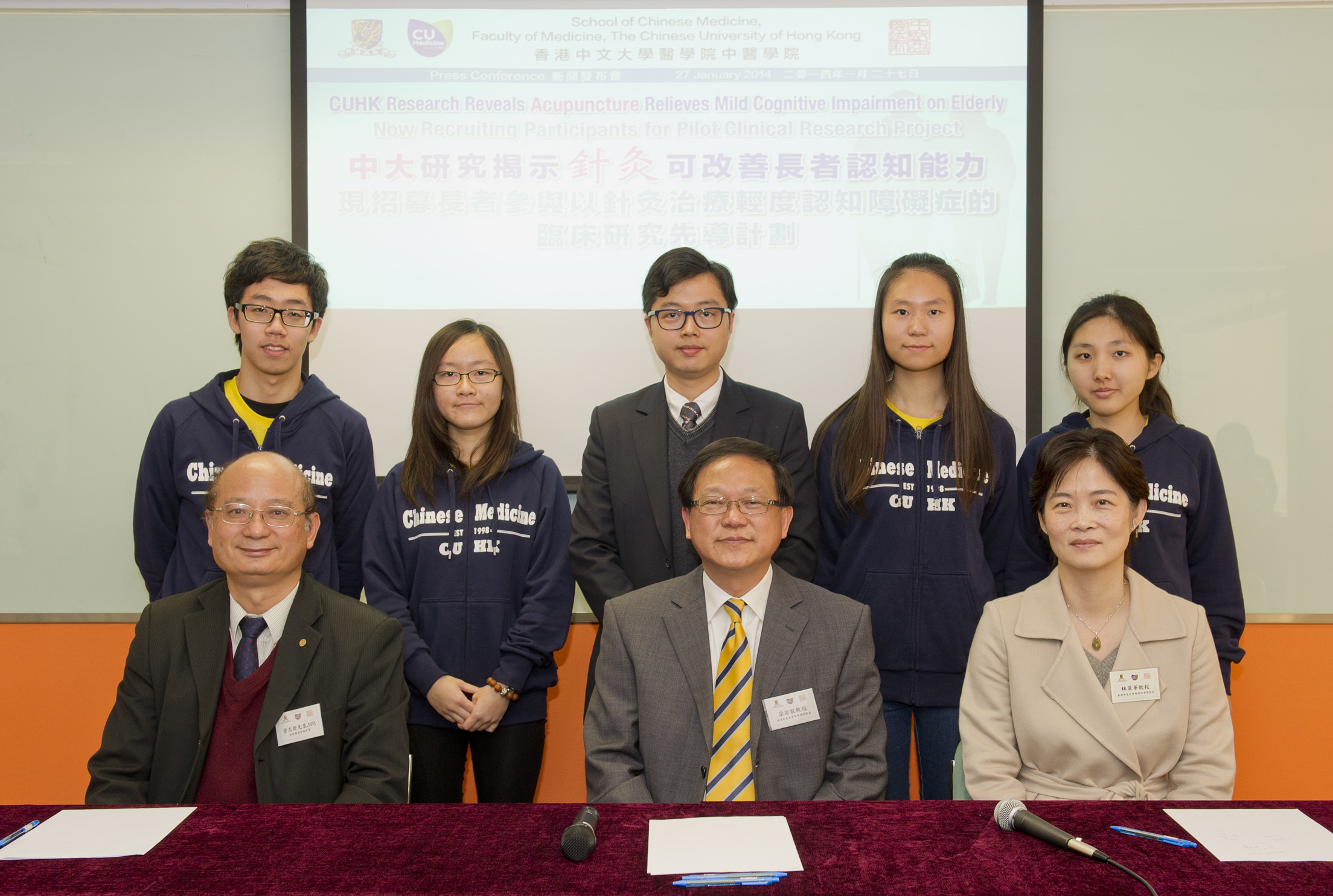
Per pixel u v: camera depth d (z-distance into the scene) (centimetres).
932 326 209
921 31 272
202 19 275
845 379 275
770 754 158
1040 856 109
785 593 170
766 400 221
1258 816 122
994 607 173
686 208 275
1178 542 214
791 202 274
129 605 277
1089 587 166
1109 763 157
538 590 212
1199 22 271
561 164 276
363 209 273
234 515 159
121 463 276
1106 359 219
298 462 219
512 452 220
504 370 218
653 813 124
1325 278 270
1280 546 270
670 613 168
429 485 214
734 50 275
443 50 274
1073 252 274
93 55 275
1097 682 159
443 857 110
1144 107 272
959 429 210
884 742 165
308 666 160
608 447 218
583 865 107
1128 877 104
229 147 276
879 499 212
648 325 220
